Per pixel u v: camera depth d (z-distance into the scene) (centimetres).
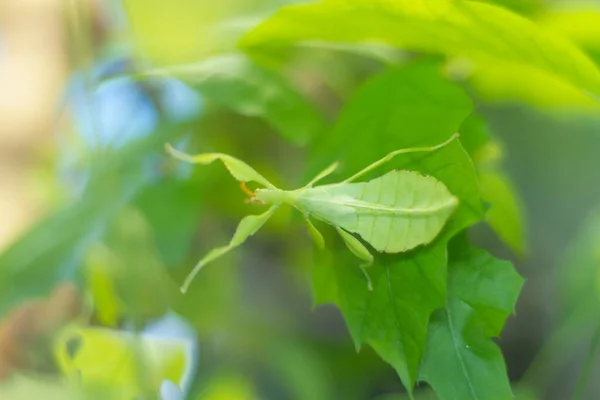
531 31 39
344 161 42
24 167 51
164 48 47
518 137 65
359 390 54
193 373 49
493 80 49
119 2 48
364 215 40
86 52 48
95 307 46
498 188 44
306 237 52
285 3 48
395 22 41
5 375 49
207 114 49
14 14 52
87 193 46
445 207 39
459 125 40
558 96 49
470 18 40
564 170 67
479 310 40
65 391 44
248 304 54
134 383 45
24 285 44
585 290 53
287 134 45
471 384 39
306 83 54
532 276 64
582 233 59
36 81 51
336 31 42
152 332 47
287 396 51
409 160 41
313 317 58
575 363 60
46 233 45
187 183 47
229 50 46
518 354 63
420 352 39
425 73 42
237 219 50
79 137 51
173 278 48
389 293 40
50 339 49
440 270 39
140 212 46
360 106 42
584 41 47
